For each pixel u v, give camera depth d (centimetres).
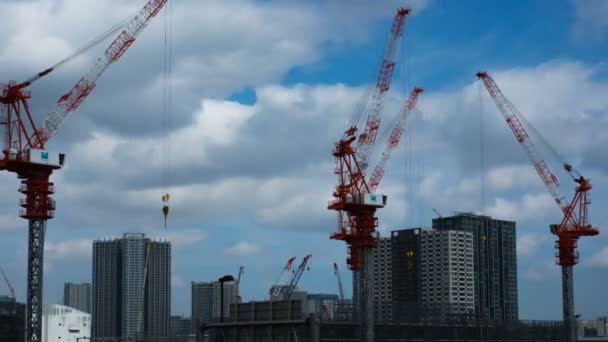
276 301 12356
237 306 12875
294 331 11944
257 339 12431
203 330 13150
